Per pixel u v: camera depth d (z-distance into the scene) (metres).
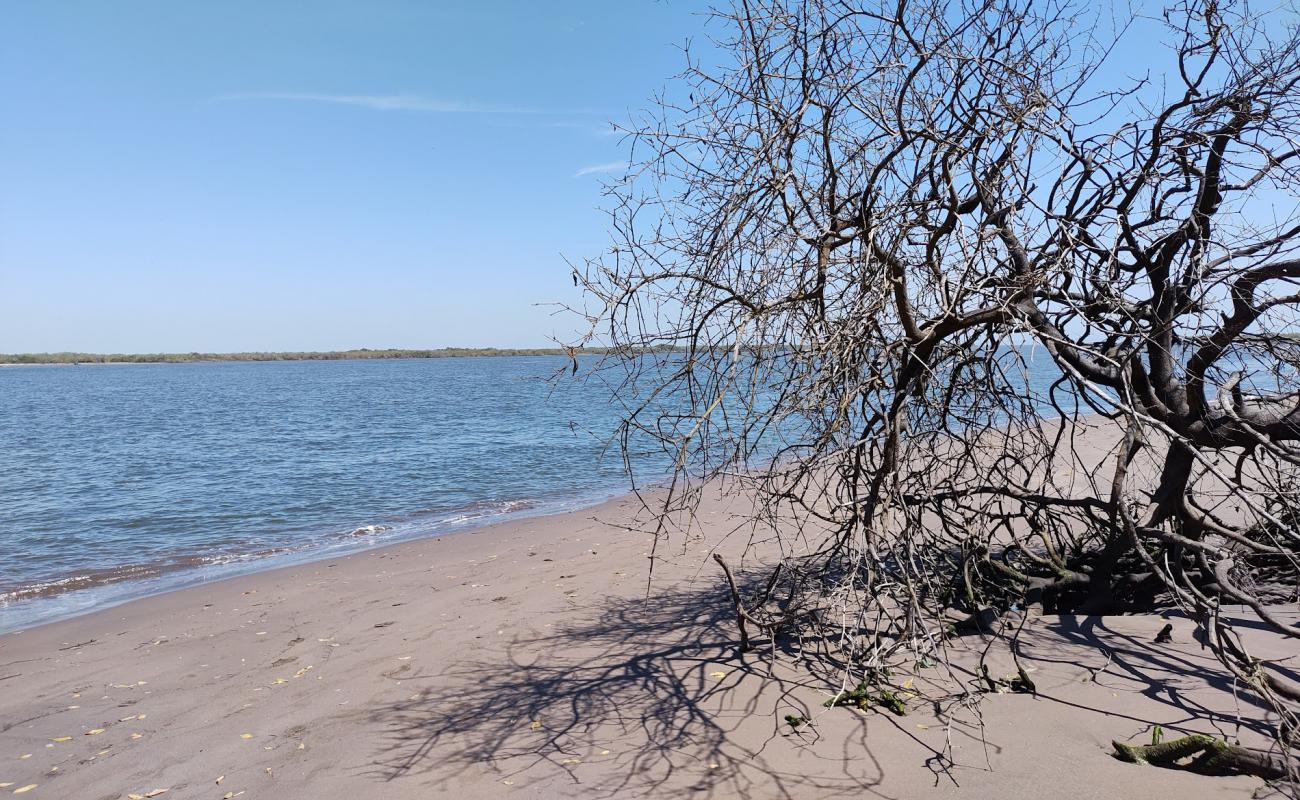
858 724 4.05
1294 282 4.34
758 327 3.59
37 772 4.31
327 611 7.22
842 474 4.24
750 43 3.92
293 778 4.01
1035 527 5.69
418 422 31.45
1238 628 5.04
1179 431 4.76
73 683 5.71
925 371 4.04
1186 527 5.00
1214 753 3.34
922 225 4.02
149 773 4.21
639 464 17.91
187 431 29.64
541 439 24.11
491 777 3.83
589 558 8.67
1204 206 4.50
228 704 5.11
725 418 3.59
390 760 4.10
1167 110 4.49
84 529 12.34
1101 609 5.42
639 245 3.67
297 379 94.88
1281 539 5.04
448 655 5.68
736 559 7.99
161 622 7.24
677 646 5.41
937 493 4.96
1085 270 4.35
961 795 3.33
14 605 8.34
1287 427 4.65
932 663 4.68
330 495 15.20
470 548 9.91
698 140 3.96
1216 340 4.59
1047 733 3.81
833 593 4.40
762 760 3.76
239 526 12.45
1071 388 4.57
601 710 4.48
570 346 3.51
